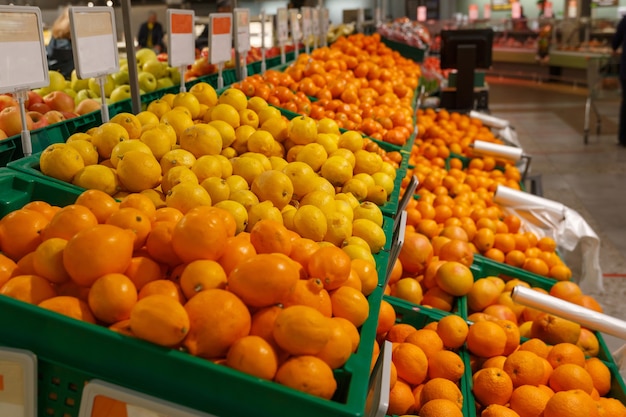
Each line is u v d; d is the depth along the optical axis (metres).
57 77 3.20
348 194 1.88
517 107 11.18
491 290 2.52
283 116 2.48
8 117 2.10
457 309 2.39
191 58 2.59
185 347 1.00
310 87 3.34
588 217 5.32
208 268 1.11
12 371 0.97
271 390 0.92
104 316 1.04
